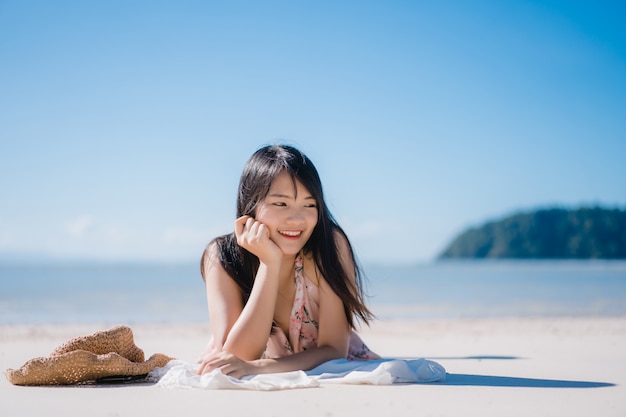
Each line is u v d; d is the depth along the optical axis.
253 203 3.36
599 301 16.27
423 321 10.38
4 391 2.94
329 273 3.43
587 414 2.37
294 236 3.32
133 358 3.41
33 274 43.72
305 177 3.31
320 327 3.50
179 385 3.00
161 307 14.62
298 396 2.75
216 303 3.46
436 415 2.36
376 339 7.10
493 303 15.80
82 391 2.93
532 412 2.41
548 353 4.96
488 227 185.12
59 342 6.59
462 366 4.02
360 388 2.96
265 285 3.21
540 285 26.72
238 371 3.04
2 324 9.81
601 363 4.16
